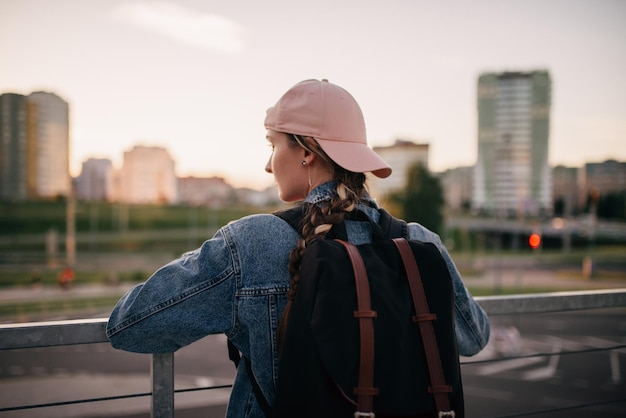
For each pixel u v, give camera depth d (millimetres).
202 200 157625
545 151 124625
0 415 14578
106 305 42219
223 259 1203
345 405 1004
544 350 24062
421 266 1144
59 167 125812
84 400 1430
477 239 108062
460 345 1404
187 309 1190
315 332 1012
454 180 138625
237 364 1346
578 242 105500
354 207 1267
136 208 140875
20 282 59281
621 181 124188
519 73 124688
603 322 32188
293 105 1278
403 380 1018
